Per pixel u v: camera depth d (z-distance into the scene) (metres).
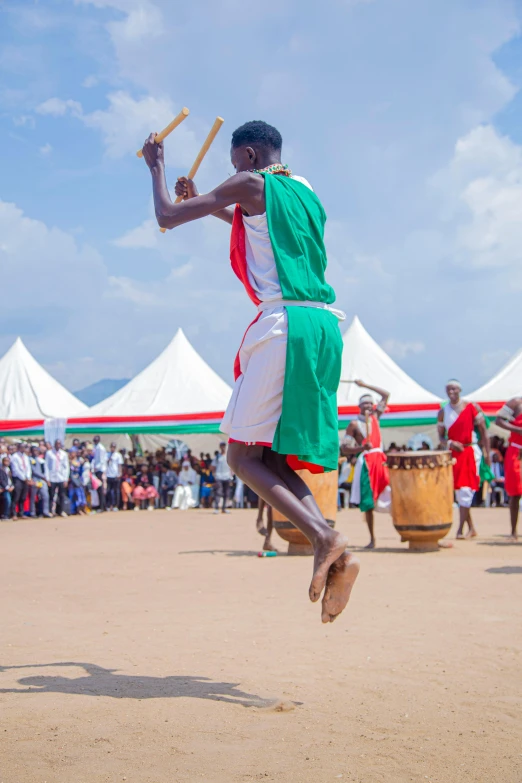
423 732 3.06
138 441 32.47
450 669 4.10
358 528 16.36
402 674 4.01
